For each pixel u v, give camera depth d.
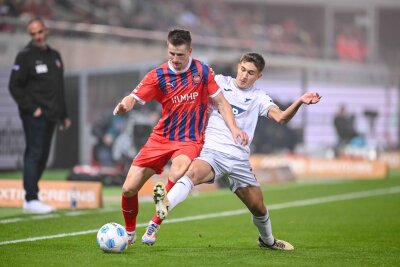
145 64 63.00
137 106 58.84
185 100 24.91
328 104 84.00
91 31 65.25
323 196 48.50
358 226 34.38
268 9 116.50
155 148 25.08
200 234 30.59
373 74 88.00
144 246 26.67
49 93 36.50
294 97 81.81
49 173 61.25
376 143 86.81
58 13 74.00
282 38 106.31
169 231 31.69
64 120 37.75
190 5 98.56
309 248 27.41
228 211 39.59
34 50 36.31
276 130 78.69
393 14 125.12
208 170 24.58
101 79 63.41
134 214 25.52
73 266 22.14
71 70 63.41
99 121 60.97
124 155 57.72
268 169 57.56
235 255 24.72
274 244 26.59
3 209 38.69
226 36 96.06
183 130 25.11
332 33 115.00
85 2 79.06
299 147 79.94
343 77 85.44
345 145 77.25
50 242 27.47
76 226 32.31
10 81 36.16
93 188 39.50
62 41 64.19
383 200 46.41
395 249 27.44
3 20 60.91
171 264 22.50
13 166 59.62
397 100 89.12
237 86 25.77
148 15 86.50
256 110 25.66
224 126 25.31
